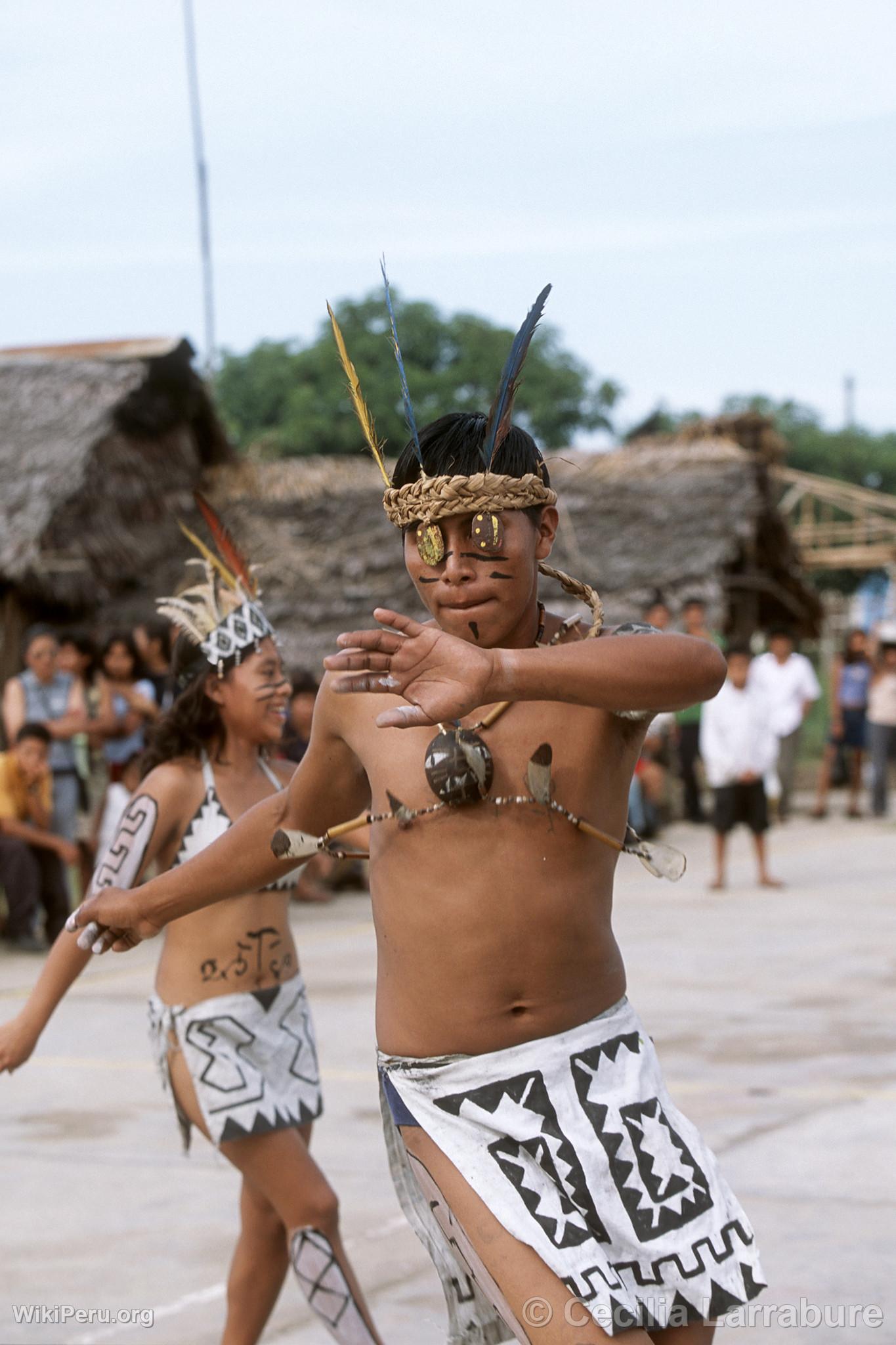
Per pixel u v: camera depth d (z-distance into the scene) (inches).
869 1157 188.2
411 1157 91.3
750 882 451.8
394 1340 139.3
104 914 103.9
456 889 88.4
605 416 1189.7
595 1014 90.0
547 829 88.3
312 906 426.9
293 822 99.3
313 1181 126.6
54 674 374.6
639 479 689.0
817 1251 157.9
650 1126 88.3
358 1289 126.2
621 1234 85.1
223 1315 147.1
